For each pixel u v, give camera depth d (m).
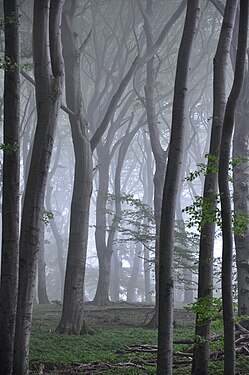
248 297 20.66
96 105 36.12
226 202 10.50
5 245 12.95
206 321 11.77
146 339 20.38
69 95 23.00
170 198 11.85
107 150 36.59
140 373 14.02
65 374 14.69
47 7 14.94
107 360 15.88
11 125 13.15
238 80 10.77
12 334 12.78
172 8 34.22
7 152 12.88
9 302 12.79
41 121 14.27
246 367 13.83
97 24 36.53
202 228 12.39
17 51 13.32
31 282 13.40
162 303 11.46
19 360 12.77
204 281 12.25
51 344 18.83
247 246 20.95
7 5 13.49
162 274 11.59
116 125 36.69
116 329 23.52
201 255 12.34
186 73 12.44
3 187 13.12
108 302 34.28
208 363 12.03
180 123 12.18
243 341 15.68
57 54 14.66
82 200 22.66
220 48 13.35
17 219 13.10
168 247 11.68
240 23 10.83
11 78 13.23
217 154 12.65
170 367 11.27
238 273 20.95
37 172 13.95
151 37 27.08
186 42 12.55
